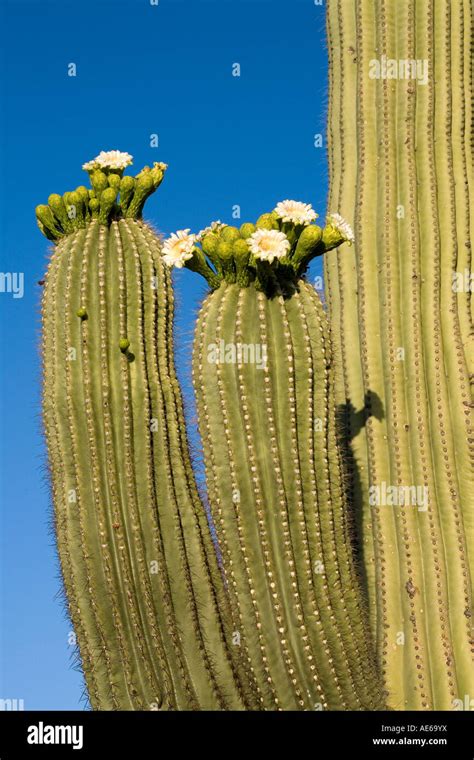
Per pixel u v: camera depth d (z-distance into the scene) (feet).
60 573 16.88
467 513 20.12
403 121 22.26
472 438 20.33
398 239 21.75
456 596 19.67
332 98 24.11
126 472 16.29
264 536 15.37
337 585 15.76
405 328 21.20
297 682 15.48
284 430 15.49
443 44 22.65
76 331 16.75
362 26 23.38
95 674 16.28
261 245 15.43
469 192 22.21
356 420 21.71
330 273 23.09
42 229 17.97
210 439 15.75
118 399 16.56
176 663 16.05
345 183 23.21
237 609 15.70
